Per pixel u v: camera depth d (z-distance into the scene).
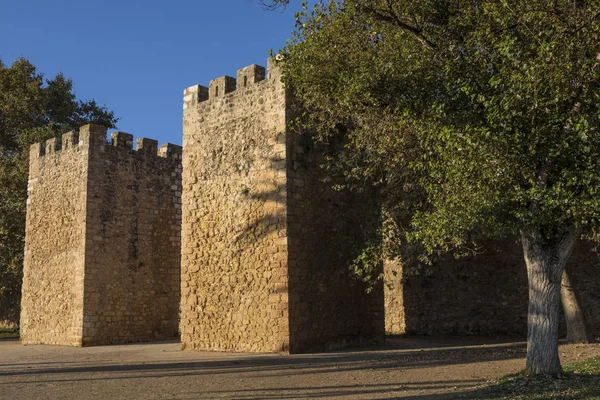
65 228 23.30
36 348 21.36
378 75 12.25
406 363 13.17
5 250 27.84
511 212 9.52
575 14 10.11
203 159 18.03
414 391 9.66
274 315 15.49
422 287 22.31
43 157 25.20
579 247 18.62
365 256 14.39
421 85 11.81
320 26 13.47
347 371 12.12
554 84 9.23
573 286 15.98
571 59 9.48
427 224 10.84
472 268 21.28
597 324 17.92
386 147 13.41
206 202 17.70
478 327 20.81
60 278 23.17
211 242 17.36
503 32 10.41
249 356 15.09
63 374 13.24
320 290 16.17
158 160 25.38
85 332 21.70
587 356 12.84
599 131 9.12
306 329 15.62
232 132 17.34
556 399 8.24
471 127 9.89
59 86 37.12
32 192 25.48
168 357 16.12
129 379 12.07
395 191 14.88
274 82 16.36
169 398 9.66
